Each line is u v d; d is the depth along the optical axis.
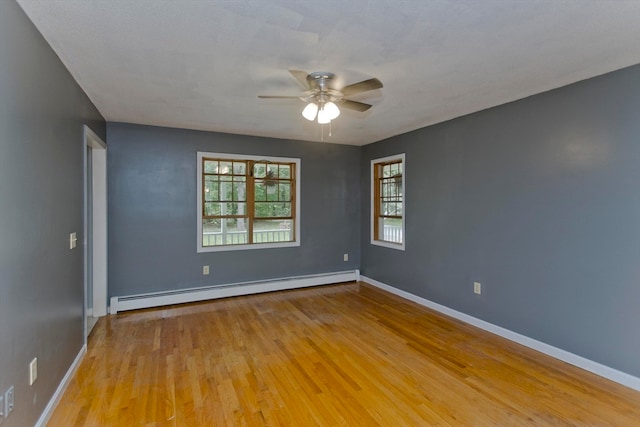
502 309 3.25
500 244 3.26
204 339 3.17
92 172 3.73
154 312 3.93
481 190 3.45
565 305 2.74
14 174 1.58
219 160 4.60
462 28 1.86
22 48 1.66
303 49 2.11
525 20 1.78
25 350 1.69
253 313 3.92
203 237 4.55
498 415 2.05
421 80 2.61
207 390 2.31
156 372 2.54
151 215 4.16
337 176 5.40
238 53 2.16
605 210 2.47
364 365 2.68
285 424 1.97
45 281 1.95
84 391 2.28
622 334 2.39
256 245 4.81
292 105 3.27
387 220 5.12
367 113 3.56
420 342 3.12
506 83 2.67
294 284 4.96
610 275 2.45
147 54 2.17
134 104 3.24
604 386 2.37
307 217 5.19
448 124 3.84
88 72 2.45
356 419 2.02
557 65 2.34
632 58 2.22
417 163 4.32
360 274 5.57
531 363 2.71
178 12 1.70
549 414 2.06
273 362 2.72
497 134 3.28
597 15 1.73
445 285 3.91
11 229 1.55
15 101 1.59
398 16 1.74
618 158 2.40
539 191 2.92
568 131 2.70
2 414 1.46
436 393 2.29
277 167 5.05
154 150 4.16
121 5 1.64
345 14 1.72
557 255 2.79
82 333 2.75
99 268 3.78
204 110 3.45
